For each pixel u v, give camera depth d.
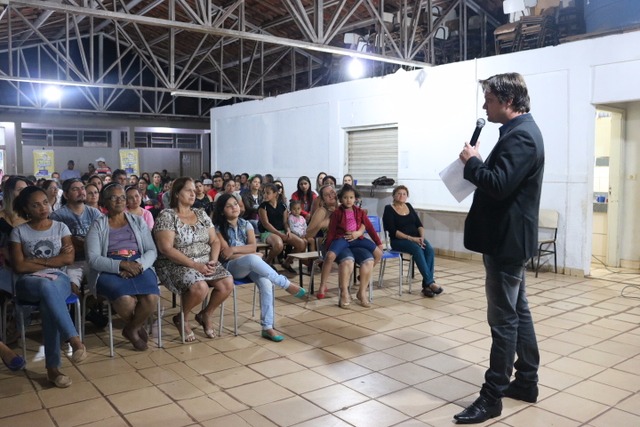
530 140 2.61
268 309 4.20
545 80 6.78
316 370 3.53
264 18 11.54
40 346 4.02
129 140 16.33
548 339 4.12
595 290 5.79
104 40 15.65
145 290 3.77
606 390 3.18
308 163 10.66
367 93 9.23
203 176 12.72
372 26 10.73
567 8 7.57
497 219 2.69
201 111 17.27
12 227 3.99
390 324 4.55
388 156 9.13
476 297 5.51
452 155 7.93
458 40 9.66
